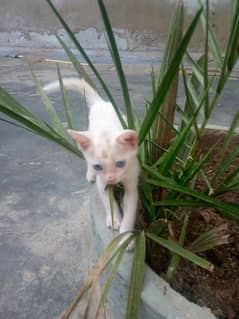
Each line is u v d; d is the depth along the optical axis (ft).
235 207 0.93
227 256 1.13
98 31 4.44
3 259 1.55
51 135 0.99
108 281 0.86
